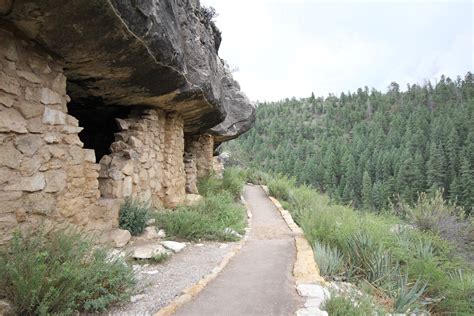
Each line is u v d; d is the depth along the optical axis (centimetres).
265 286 373
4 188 284
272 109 10450
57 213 348
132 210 521
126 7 316
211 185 1142
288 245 591
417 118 6544
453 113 6506
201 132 1183
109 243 422
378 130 6781
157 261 436
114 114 675
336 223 580
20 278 232
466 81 9431
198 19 658
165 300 321
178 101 649
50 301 236
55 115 348
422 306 432
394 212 821
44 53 338
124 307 297
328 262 457
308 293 349
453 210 798
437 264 533
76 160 384
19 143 301
